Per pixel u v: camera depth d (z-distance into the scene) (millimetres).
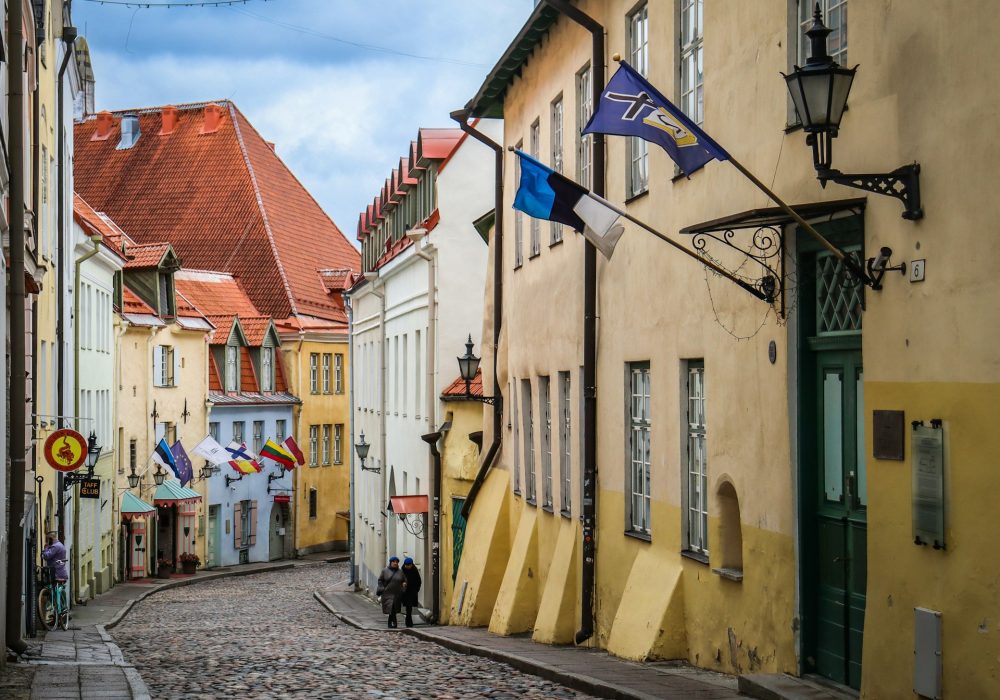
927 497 8859
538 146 22203
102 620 33062
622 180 16891
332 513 70250
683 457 14492
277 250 73375
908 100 9102
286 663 17266
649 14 15531
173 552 56312
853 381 10484
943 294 8703
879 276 9453
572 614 19062
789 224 11219
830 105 8672
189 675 15734
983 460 8297
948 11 8625
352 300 52938
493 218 27156
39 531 28359
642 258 15953
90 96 66688
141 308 52969
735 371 12602
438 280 32125
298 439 67312
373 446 45719
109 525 47000
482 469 26000
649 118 11031
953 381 8602
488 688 13523
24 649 18172
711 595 13445
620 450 17047
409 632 25188
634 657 14977
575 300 19281
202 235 75875
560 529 20281
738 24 12414
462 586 26000
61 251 31734
